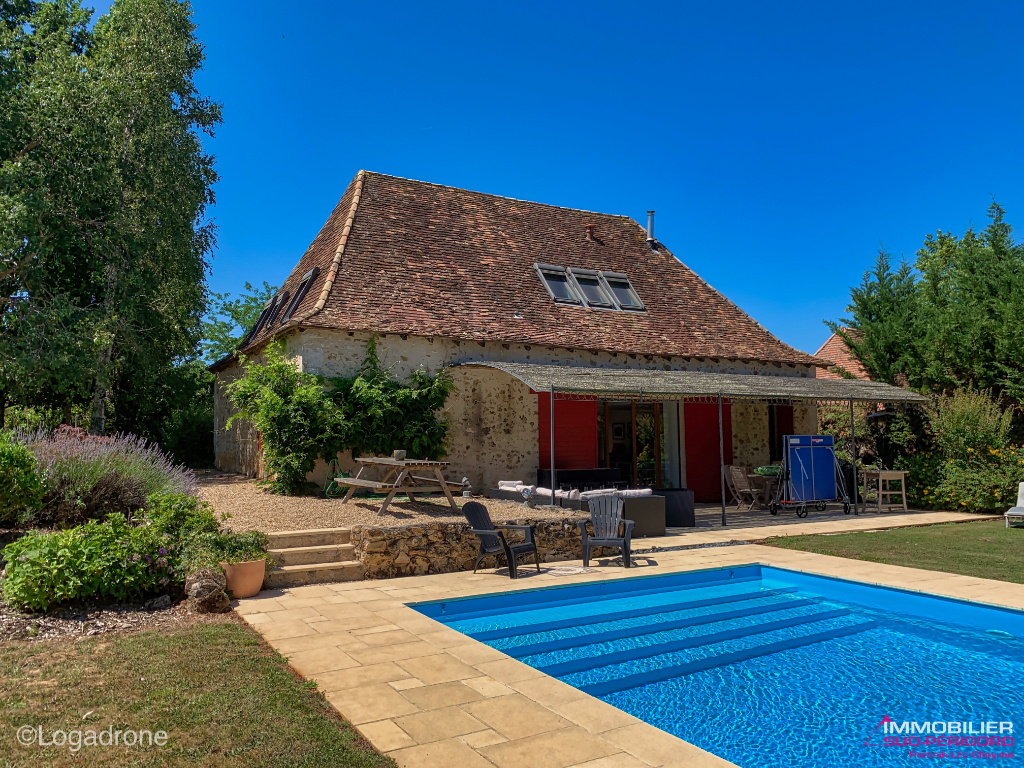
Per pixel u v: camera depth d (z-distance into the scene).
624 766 3.64
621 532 11.05
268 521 9.79
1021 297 17.53
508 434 15.37
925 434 19.06
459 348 14.71
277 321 16.80
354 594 8.00
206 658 5.34
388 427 13.50
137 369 20.81
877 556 10.52
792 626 7.38
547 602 8.34
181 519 7.96
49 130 16.39
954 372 19.23
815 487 16.11
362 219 16.55
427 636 6.23
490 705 4.56
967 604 7.56
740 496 17.75
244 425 19.25
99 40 20.47
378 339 13.84
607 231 21.84
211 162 21.77
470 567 9.91
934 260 31.27
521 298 16.72
